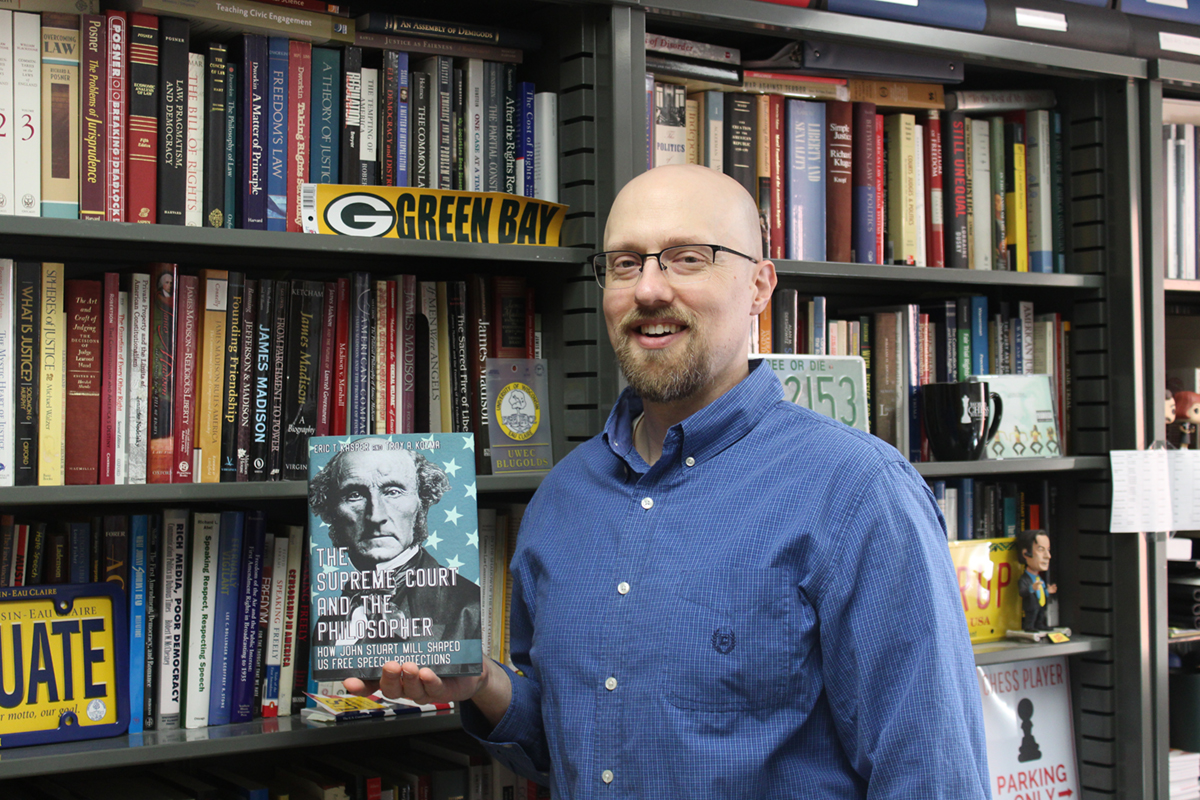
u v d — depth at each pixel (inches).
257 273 64.1
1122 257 76.1
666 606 39.6
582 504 45.3
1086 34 72.9
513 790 60.4
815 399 66.6
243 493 51.0
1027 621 75.0
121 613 50.7
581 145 59.2
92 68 49.0
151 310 50.8
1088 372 78.2
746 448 42.3
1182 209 80.8
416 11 63.0
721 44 70.8
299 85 54.3
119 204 49.6
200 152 51.9
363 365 56.1
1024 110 78.1
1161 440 76.2
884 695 36.8
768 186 67.8
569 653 41.7
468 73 58.9
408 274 62.0
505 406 60.3
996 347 77.9
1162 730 75.4
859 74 69.7
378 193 54.9
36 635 48.6
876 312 75.4
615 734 39.5
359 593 44.6
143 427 50.5
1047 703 76.7
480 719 47.9
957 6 68.3
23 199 47.8
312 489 45.2
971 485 75.8
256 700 54.2
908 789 35.4
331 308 55.5
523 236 59.0
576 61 59.6
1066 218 78.9
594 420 58.7
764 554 38.9
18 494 46.1
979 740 37.4
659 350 41.6
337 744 64.9
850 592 37.8
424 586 45.1
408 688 43.6
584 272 58.9
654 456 45.9
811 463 40.4
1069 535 79.4
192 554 52.5
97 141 49.1
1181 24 77.7
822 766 38.6
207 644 52.6
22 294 47.9
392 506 45.6
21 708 47.9
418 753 63.8
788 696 38.3
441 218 56.6
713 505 41.0
